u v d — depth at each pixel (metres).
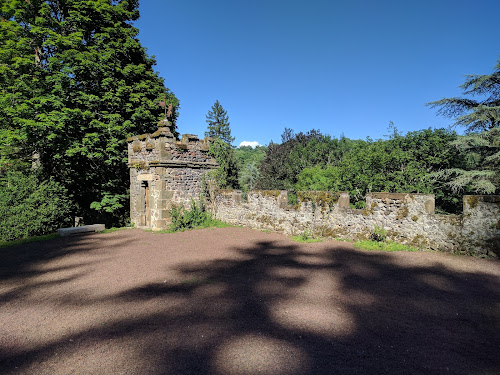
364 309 4.34
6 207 11.16
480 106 12.12
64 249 9.26
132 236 11.24
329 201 9.60
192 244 9.36
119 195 16.58
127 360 3.19
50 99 13.24
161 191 12.21
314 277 5.83
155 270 6.64
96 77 15.71
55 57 13.82
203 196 13.88
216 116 55.06
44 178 14.68
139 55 18.33
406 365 3.00
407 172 12.38
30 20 14.21
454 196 12.41
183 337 3.64
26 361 3.26
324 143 25.16
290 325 3.88
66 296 5.25
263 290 5.18
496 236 6.72
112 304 4.79
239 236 10.59
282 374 2.87
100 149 14.78
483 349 3.28
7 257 8.41
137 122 17.25
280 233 10.91
